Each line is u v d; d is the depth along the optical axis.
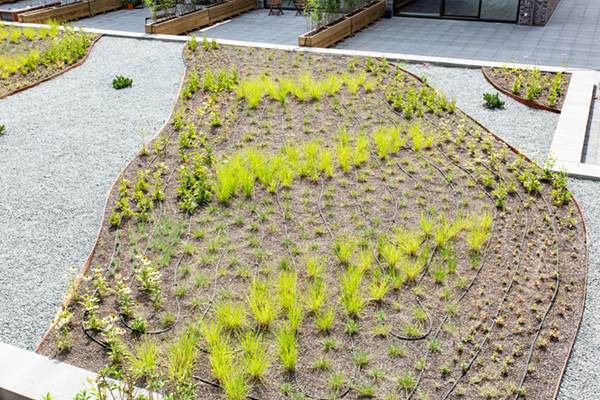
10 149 7.65
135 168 6.98
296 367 4.07
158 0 13.73
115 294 4.91
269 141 7.45
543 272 4.98
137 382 3.96
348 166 6.70
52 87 9.97
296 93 8.74
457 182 6.45
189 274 5.11
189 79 9.74
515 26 14.18
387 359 4.12
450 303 4.65
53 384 3.85
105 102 9.17
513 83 9.38
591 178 6.45
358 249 5.35
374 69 9.87
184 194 6.22
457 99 8.91
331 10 12.88
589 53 11.55
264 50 11.53
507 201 6.07
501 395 3.80
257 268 5.11
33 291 5.04
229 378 3.83
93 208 6.27
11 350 4.18
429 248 5.34
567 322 4.43
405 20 15.34
